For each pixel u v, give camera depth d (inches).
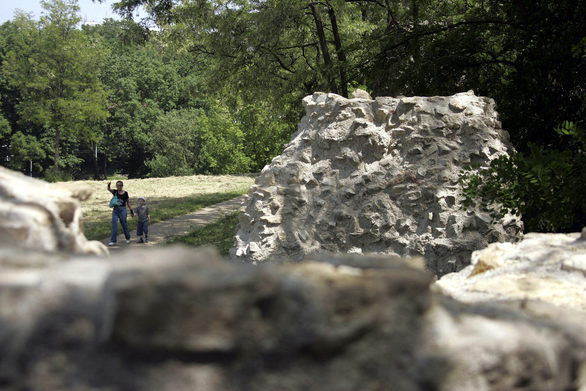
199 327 47.1
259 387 48.7
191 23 853.2
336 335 51.3
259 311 49.6
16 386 43.9
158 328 46.2
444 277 143.9
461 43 560.1
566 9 472.1
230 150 2126.0
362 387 51.9
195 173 2385.6
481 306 77.2
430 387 56.0
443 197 325.1
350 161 350.3
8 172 82.7
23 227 68.2
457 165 333.4
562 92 486.0
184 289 46.8
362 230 331.6
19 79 1910.7
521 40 522.9
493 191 296.0
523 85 502.9
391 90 620.7
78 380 45.0
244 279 49.2
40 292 46.1
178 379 46.6
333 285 53.9
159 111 2471.7
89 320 46.4
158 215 789.9
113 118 2448.3
